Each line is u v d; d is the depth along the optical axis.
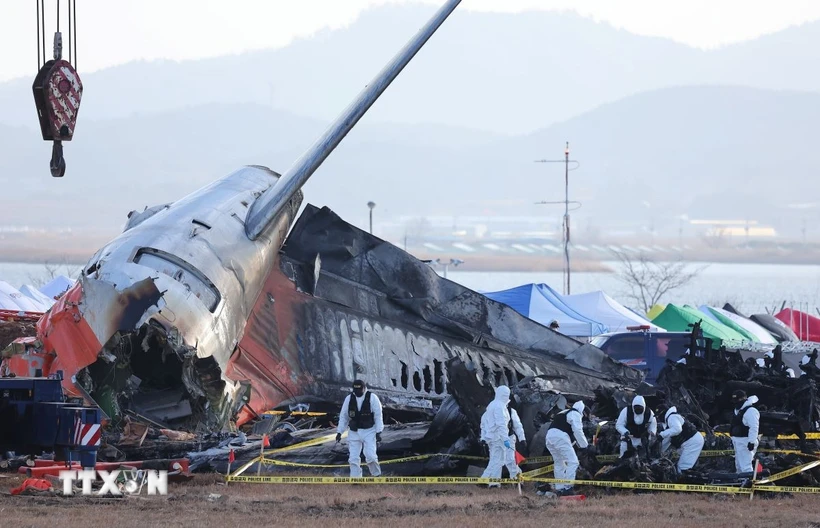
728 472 77.19
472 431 79.75
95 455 69.44
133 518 56.16
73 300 83.44
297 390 108.25
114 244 91.69
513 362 125.00
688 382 97.25
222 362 90.56
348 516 59.75
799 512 65.62
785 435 87.44
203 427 87.25
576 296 193.25
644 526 58.38
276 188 102.81
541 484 74.19
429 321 121.56
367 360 114.00
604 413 95.25
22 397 72.81
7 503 59.56
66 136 91.69
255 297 102.88
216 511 60.03
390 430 87.06
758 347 170.88
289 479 73.12
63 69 91.25
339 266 118.62
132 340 85.12
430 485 75.25
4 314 115.94
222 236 98.19
